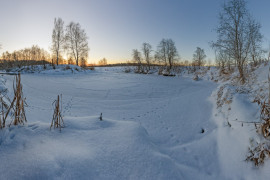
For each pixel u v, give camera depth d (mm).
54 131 2105
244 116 3617
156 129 4754
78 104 7609
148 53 36531
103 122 2756
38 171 1306
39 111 5543
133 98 9234
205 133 4234
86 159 1629
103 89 11305
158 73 29766
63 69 23156
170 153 3104
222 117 4547
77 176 1399
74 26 28969
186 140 3996
